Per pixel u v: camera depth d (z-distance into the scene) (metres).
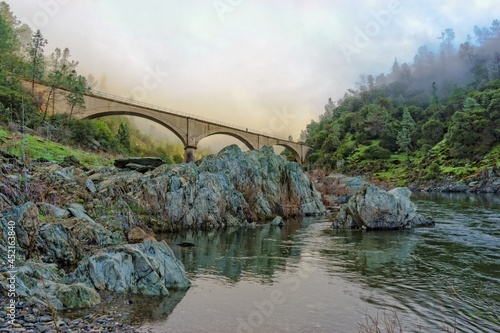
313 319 12.71
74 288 13.36
